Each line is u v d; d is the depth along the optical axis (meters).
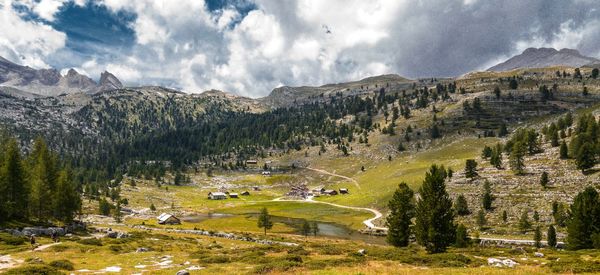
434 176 61.25
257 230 137.38
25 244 63.09
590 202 69.38
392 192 183.62
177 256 54.25
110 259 50.03
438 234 58.72
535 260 50.22
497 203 119.81
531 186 123.50
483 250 68.12
